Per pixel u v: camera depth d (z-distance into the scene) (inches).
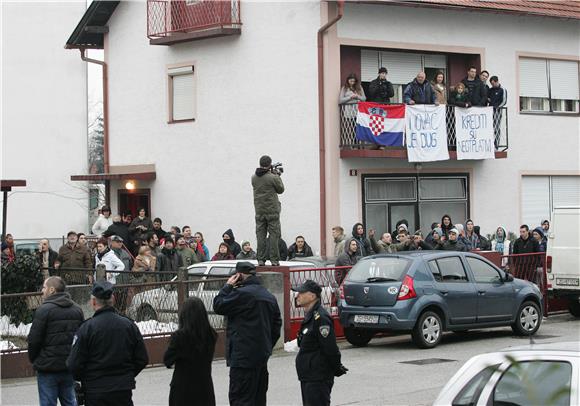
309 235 924.6
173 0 1023.0
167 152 1057.5
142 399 494.0
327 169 912.3
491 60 1031.6
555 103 1090.7
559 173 1088.2
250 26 970.7
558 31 1088.2
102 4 1089.4
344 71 938.7
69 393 401.7
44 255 814.5
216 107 1005.2
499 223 1035.3
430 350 650.2
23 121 1328.7
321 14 914.7
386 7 951.0
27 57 1327.5
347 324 665.6
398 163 955.3
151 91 1074.1
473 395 251.8
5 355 550.0
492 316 689.6
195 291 628.1
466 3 984.3
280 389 518.3
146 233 933.2
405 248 835.4
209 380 358.9
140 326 600.1
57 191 1353.3
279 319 410.9
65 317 399.9
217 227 1007.6
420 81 935.0
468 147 969.5
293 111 936.9
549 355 242.7
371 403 473.4
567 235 829.8
